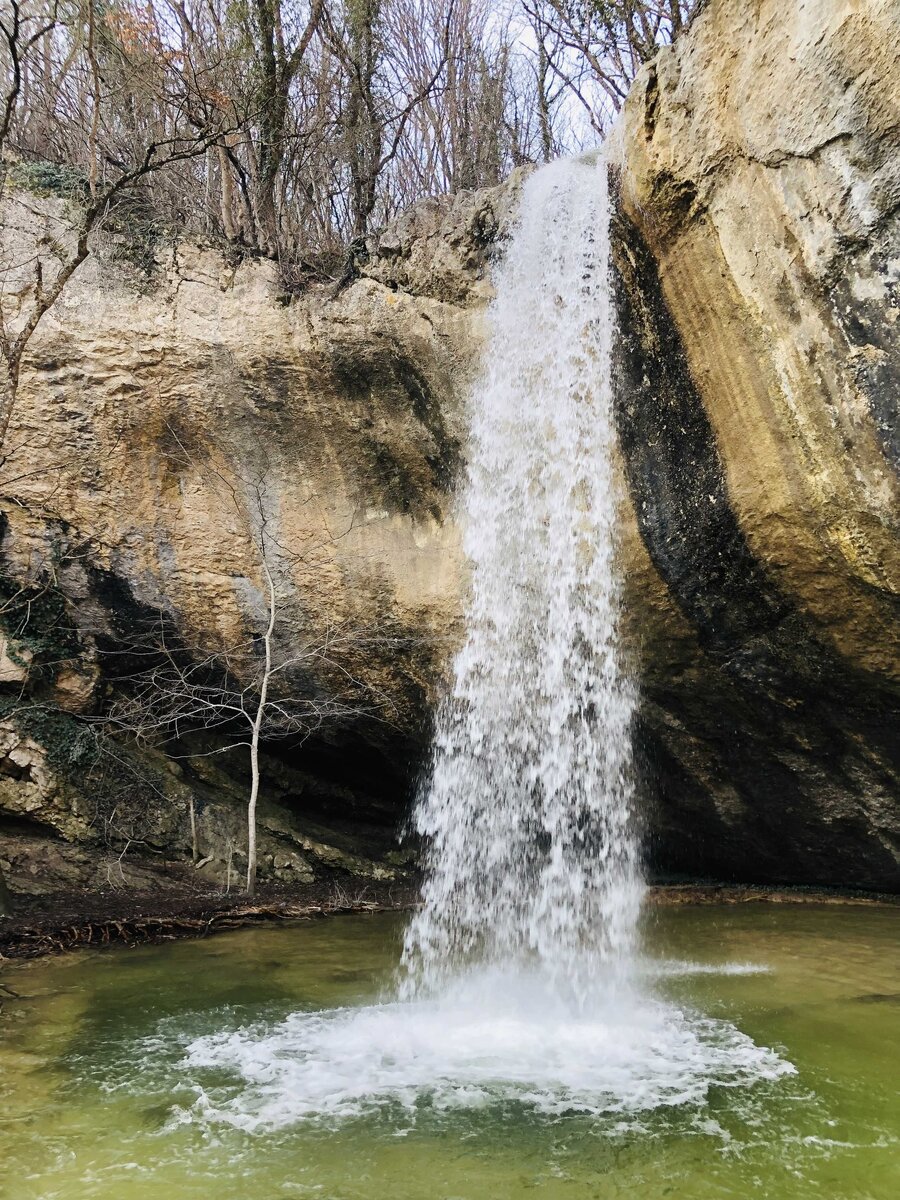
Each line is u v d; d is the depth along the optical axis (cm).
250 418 854
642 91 567
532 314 757
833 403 516
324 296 827
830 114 459
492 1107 352
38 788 831
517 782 838
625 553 696
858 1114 343
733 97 511
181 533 884
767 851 877
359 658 897
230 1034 446
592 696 762
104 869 823
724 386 584
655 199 575
